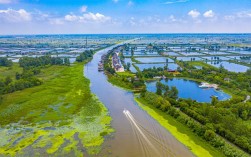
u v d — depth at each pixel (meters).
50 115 94.50
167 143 71.31
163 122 86.75
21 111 99.00
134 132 78.88
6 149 68.94
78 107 103.69
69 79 159.00
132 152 66.56
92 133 78.50
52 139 74.62
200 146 69.25
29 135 77.56
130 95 122.94
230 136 70.38
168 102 99.12
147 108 102.44
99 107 103.62
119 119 90.25
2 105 106.62
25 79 145.12
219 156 63.94
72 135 77.19
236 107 93.88
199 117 84.19
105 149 68.25
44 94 123.12
